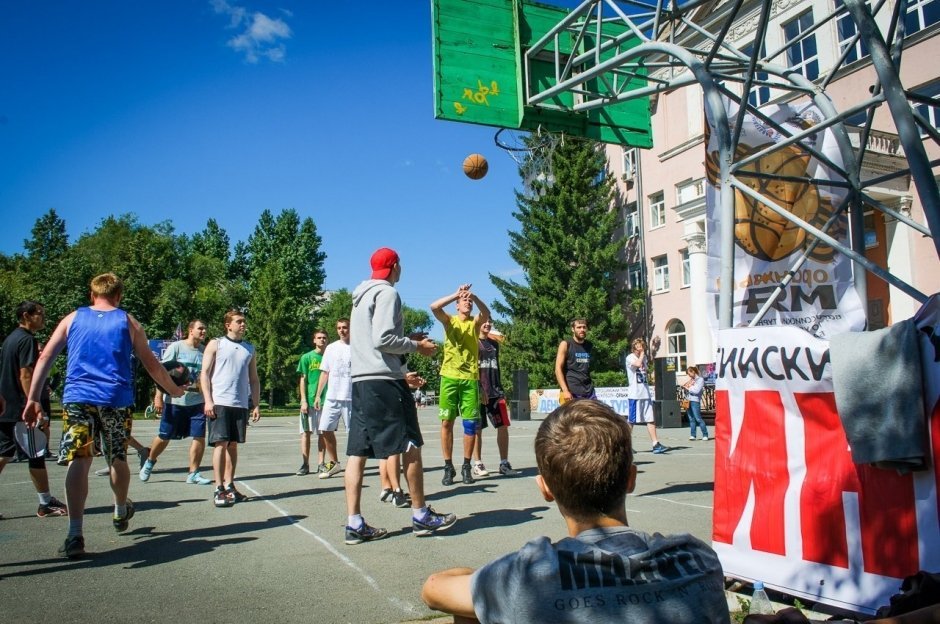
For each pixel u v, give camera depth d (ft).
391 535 16.48
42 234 247.29
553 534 16.28
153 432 60.70
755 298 17.38
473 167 22.90
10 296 130.62
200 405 26.63
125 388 14.89
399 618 10.55
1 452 19.47
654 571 4.84
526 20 27.37
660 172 105.50
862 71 63.62
